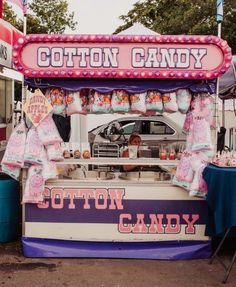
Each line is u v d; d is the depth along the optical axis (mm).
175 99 4879
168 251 4863
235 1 17141
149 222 4875
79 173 5180
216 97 4871
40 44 4668
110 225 4883
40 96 4781
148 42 4668
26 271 4508
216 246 5336
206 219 4848
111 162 4965
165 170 5148
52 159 4816
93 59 4676
